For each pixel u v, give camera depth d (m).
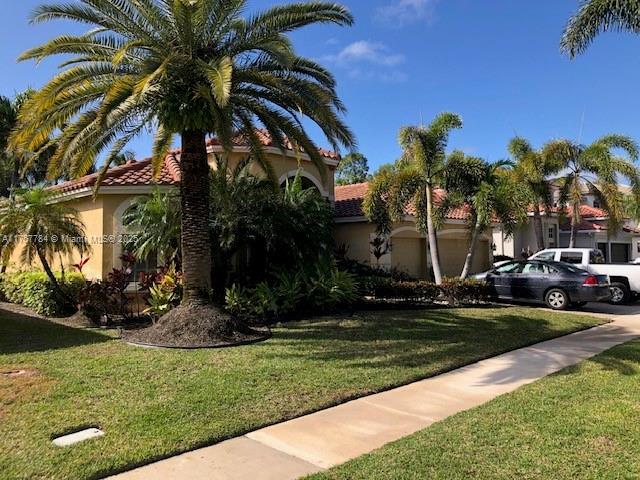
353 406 6.21
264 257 14.85
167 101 9.55
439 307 15.36
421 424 5.60
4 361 8.10
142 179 15.50
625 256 32.69
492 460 4.51
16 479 4.12
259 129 13.59
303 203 14.69
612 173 21.94
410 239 22.42
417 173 16.80
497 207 16.12
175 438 4.98
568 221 30.23
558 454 4.62
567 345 10.13
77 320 12.41
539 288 16.11
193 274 10.34
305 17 10.34
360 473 4.28
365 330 11.10
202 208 10.47
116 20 9.73
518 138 23.66
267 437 5.19
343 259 18.62
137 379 7.05
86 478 4.19
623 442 4.90
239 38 10.28
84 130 10.01
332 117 10.55
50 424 5.31
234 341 9.63
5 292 17.20
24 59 9.88
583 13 11.97
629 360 8.52
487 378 7.59
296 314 13.20
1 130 28.83
